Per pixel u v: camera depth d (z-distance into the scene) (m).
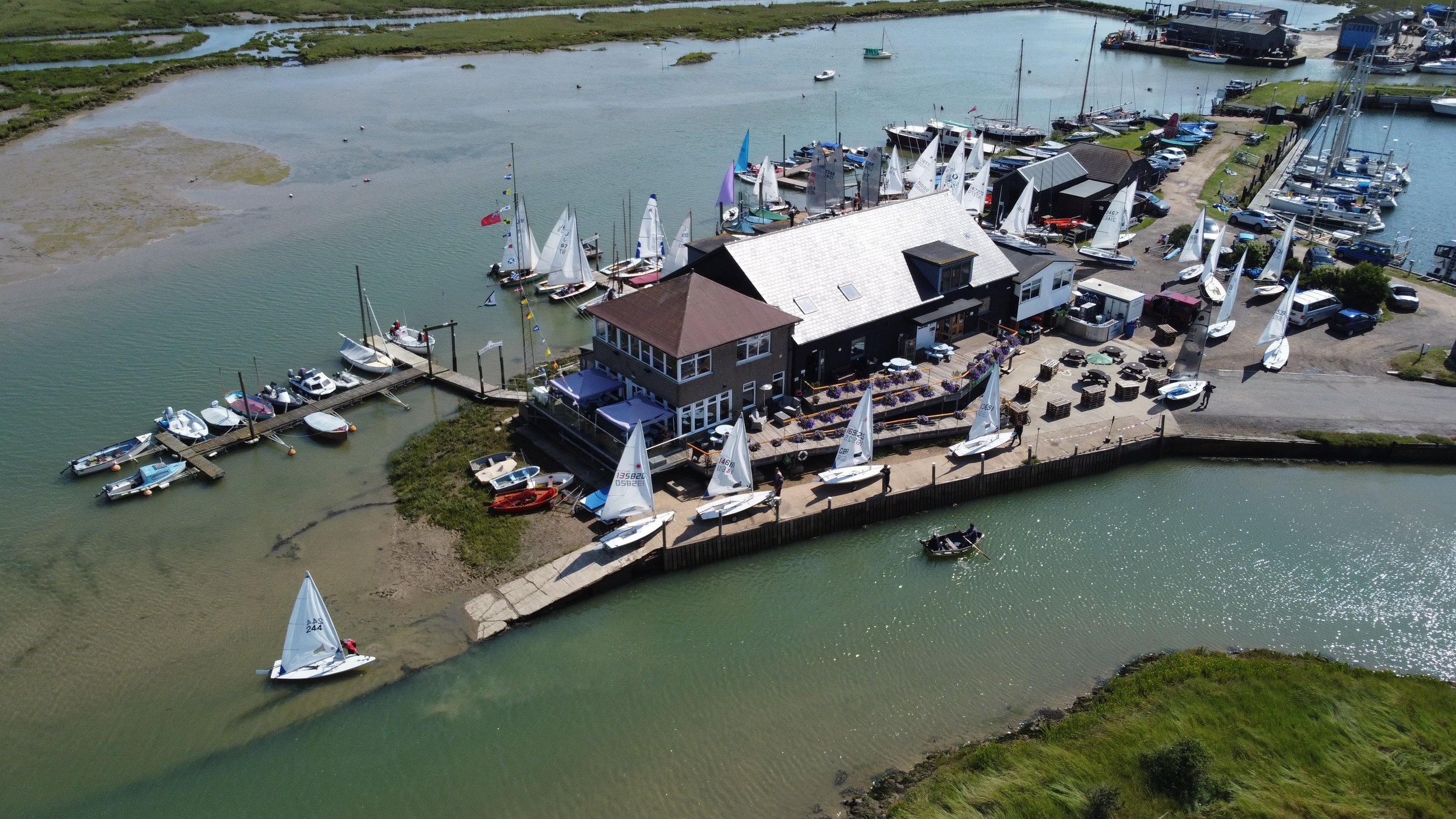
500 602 47.12
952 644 46.00
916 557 51.97
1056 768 37.91
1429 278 86.06
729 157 127.31
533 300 84.75
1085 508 56.28
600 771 38.84
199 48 184.00
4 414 64.50
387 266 90.69
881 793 37.56
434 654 44.34
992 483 56.66
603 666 44.22
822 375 63.31
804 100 160.62
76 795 37.50
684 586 49.59
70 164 116.69
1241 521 55.25
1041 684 43.62
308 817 36.91
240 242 95.56
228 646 44.88
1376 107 161.25
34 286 84.62
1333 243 96.06
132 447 59.69
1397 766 38.56
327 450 61.62
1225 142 132.50
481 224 95.88
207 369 71.00
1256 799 36.66
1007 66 191.62
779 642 45.91
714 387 57.00
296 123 139.12
